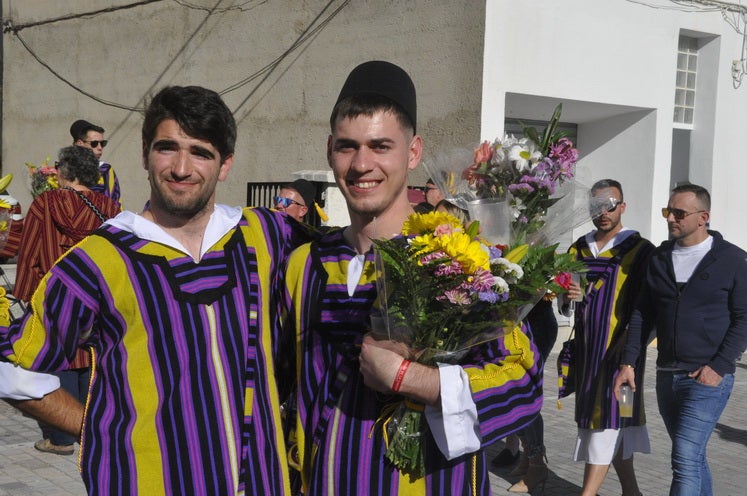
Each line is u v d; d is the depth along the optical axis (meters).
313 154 11.30
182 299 2.23
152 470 2.14
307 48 11.34
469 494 2.31
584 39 9.70
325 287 2.41
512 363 2.32
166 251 2.27
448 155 2.79
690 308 4.50
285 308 2.49
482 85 9.00
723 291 4.45
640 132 10.50
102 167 7.40
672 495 4.50
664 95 10.39
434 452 2.29
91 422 2.16
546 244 2.58
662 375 4.66
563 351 5.23
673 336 4.56
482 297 2.09
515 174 2.59
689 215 4.55
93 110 15.77
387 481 2.28
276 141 11.91
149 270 2.23
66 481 5.32
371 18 10.35
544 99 9.69
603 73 9.89
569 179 2.65
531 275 2.22
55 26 16.55
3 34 18.05
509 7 9.12
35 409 2.22
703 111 11.12
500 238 2.47
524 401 2.30
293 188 6.59
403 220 2.43
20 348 2.14
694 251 4.59
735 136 11.19
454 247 2.09
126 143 14.97
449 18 9.37
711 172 11.05
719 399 4.49
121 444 2.13
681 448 4.50
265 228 2.54
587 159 11.12
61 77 16.53
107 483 2.12
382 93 2.35
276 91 11.88
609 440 4.89
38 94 17.25
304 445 2.40
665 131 10.42
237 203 12.65
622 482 5.11
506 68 9.16
